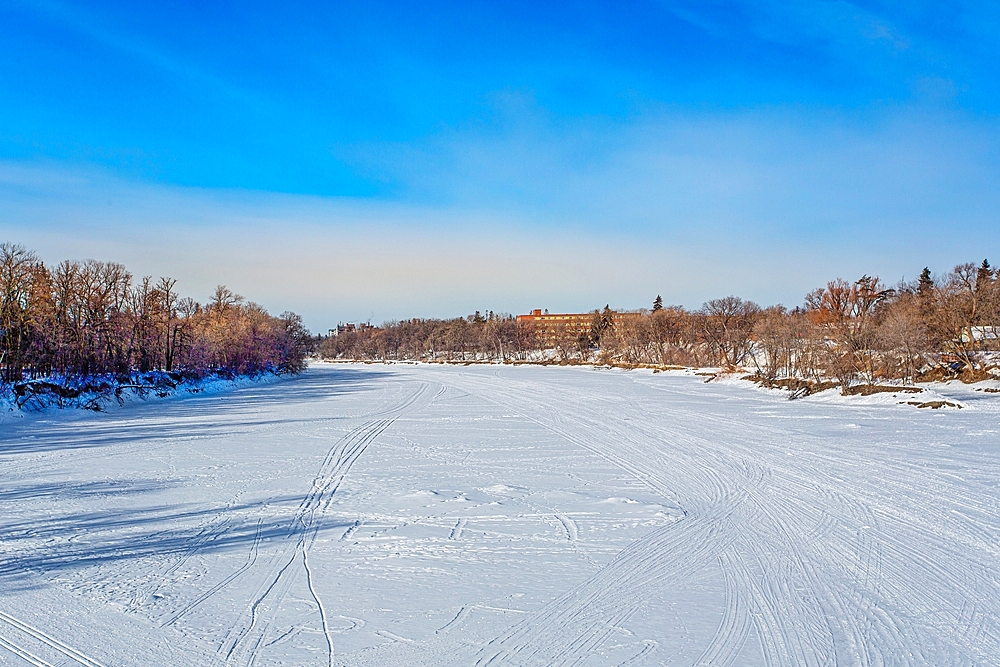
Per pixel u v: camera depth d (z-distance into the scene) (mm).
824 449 15945
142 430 21719
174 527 9484
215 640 5723
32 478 13289
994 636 5660
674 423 22078
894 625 5910
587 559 7918
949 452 15148
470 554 8148
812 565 7578
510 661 5293
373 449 17344
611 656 5375
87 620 6160
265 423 23844
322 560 7949
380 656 5398
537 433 20375
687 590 6855
